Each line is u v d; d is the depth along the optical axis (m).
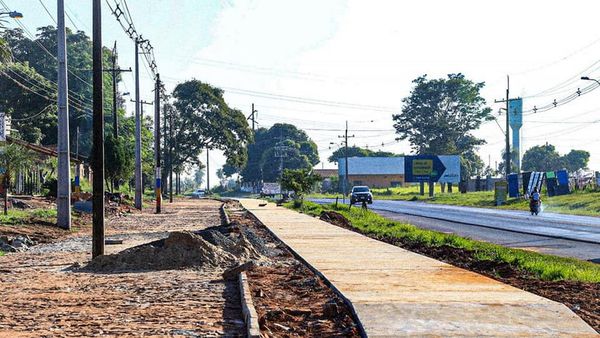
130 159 58.78
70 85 95.44
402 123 127.56
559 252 20.09
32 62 98.44
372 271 13.84
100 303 10.77
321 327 8.88
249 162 150.12
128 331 8.59
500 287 11.52
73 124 89.69
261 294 11.27
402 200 84.06
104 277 14.12
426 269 14.17
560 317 8.95
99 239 17.38
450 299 10.25
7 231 22.94
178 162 104.75
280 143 145.12
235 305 10.55
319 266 14.73
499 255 16.88
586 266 15.57
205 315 9.69
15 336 8.33
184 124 103.44
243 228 23.91
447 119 125.25
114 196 48.12
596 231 28.95
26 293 11.87
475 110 125.94
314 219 35.59
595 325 8.74
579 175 74.19
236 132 107.62
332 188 134.50
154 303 10.73
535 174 64.56
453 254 17.91
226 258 16.42
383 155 176.88
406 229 27.62
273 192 103.06
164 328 8.77
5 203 29.34
